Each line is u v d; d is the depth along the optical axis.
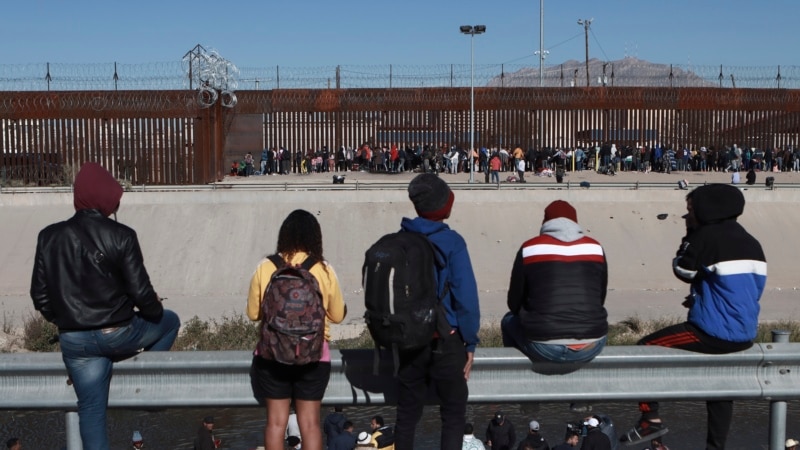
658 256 32.91
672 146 48.88
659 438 9.19
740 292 5.89
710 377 6.03
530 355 5.82
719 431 6.41
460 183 41.09
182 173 40.97
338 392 5.84
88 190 5.61
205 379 5.84
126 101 40.97
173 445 13.68
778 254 33.31
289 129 48.22
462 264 5.51
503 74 48.00
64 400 5.81
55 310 5.54
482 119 48.09
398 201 36.19
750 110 48.91
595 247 5.86
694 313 6.02
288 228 5.58
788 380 6.08
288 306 5.27
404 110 47.94
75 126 41.31
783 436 6.14
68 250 5.49
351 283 30.22
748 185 39.47
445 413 5.65
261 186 38.06
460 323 5.53
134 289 5.55
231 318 25.02
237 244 33.19
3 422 13.92
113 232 5.53
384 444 9.01
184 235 33.62
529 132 48.16
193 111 40.78
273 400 5.59
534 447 9.90
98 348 5.58
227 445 13.70
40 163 41.47
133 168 41.09
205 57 41.09
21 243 32.91
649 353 5.92
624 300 27.97
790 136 49.25
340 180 39.94
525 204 36.31
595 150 46.84
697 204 6.09
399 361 5.62
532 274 5.78
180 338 22.75
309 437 5.61
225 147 46.69
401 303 5.20
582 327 5.65
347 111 48.09
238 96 47.78
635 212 35.81
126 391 5.83
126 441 13.73
